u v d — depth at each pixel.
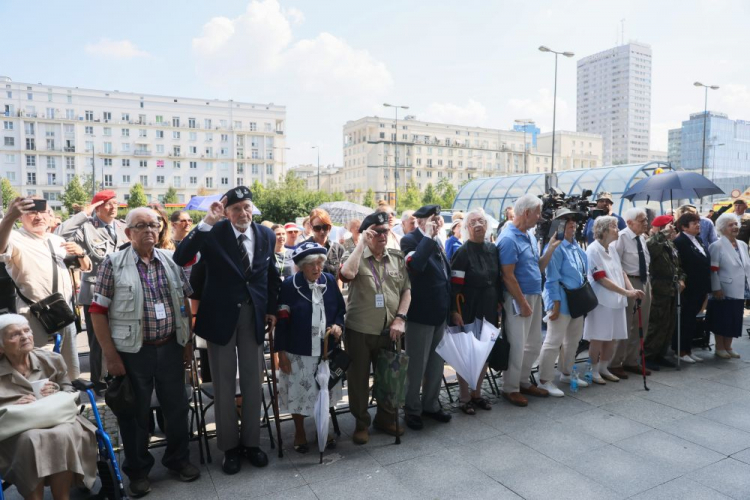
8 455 2.86
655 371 5.85
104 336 3.21
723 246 6.18
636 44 168.88
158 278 3.39
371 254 4.07
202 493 3.29
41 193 79.69
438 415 4.43
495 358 4.57
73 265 4.30
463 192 30.69
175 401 3.44
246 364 3.64
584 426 4.31
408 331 4.30
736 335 6.16
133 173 84.19
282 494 3.27
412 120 105.44
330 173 131.00
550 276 5.06
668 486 3.34
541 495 3.24
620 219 8.23
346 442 4.05
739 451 3.84
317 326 3.75
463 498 3.21
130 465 3.29
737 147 125.38
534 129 128.00
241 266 3.59
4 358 3.13
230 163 90.00
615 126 173.12
